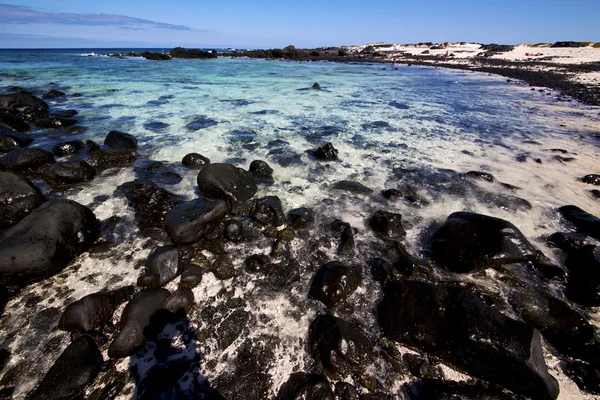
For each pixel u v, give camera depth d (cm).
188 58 5003
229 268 405
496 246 395
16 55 5128
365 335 326
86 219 455
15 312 341
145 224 498
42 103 1200
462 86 2177
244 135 948
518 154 829
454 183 657
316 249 452
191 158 725
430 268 410
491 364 282
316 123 1112
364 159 788
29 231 387
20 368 291
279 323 339
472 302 321
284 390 276
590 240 451
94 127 989
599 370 288
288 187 634
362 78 2650
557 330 328
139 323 317
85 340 307
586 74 2591
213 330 330
